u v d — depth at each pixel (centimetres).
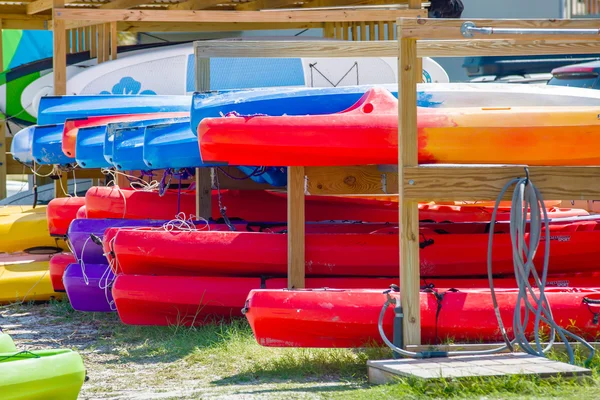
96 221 1703
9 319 1723
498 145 1269
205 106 1433
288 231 1402
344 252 1422
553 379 984
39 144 1977
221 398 1020
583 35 1109
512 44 1251
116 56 2600
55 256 1836
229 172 1691
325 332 1166
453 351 1123
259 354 1273
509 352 1130
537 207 1126
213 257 1454
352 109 1350
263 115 1330
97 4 2725
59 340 1505
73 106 2086
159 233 1467
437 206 1834
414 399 932
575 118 1286
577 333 1189
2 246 2045
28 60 3017
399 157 1118
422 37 1103
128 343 1448
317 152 1302
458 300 1176
